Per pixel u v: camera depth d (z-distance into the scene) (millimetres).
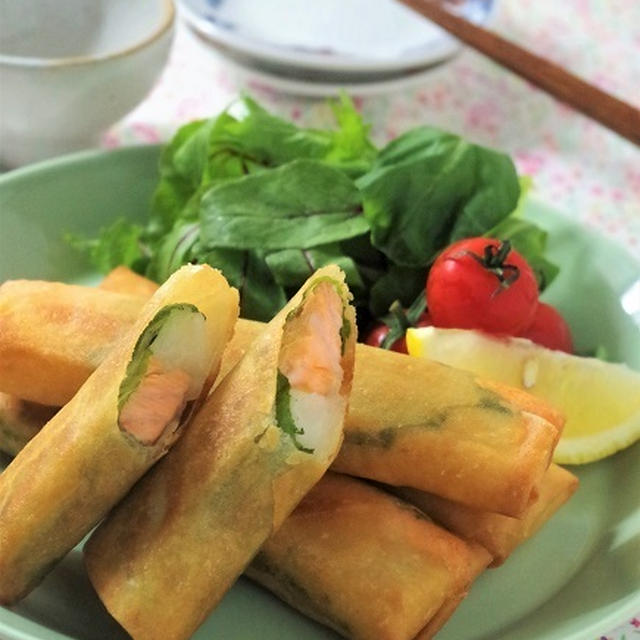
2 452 328
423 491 308
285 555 296
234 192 372
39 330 314
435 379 306
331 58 473
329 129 476
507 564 317
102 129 436
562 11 583
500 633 301
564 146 493
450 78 523
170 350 278
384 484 314
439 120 497
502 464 292
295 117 487
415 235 372
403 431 299
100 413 276
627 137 447
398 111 498
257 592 305
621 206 463
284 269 364
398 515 302
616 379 353
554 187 468
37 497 281
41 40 441
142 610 276
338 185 376
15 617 277
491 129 497
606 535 325
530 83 474
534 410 305
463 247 357
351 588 291
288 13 504
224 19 490
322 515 300
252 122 394
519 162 479
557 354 357
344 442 302
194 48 520
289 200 373
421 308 371
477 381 306
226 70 502
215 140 391
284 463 275
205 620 289
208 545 278
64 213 394
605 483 342
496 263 354
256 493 276
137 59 416
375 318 378
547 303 393
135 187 407
